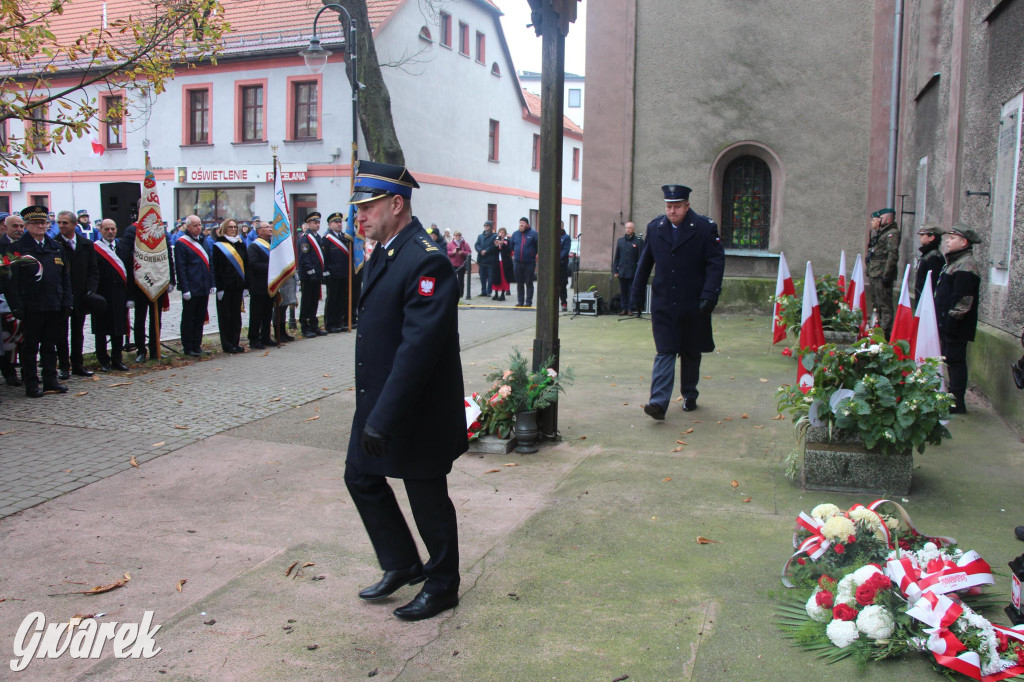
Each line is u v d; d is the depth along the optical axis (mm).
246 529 4422
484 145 31594
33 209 7590
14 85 7746
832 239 14094
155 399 7660
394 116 25234
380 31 24062
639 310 6895
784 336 9969
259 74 24828
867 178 13836
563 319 14336
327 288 12695
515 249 16891
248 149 25188
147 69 8039
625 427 6602
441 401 3320
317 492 5051
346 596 3617
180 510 4723
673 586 3662
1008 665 2865
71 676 2980
